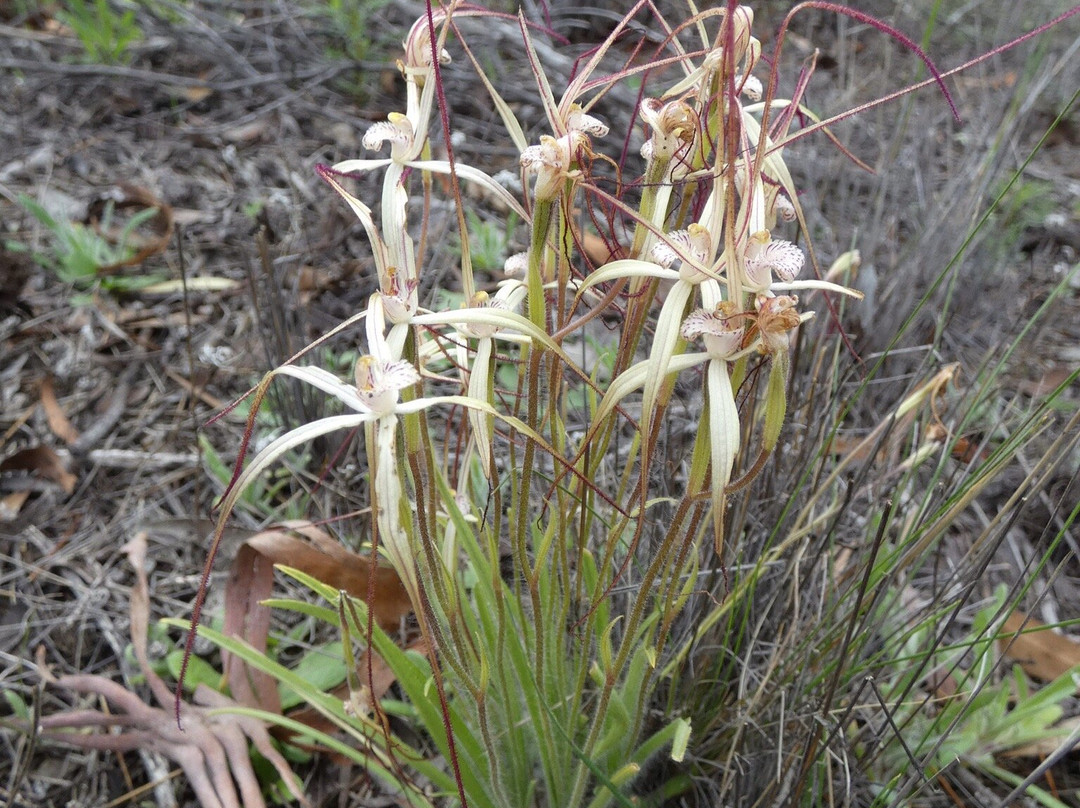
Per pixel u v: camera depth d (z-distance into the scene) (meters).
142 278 0.71
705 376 0.24
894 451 0.46
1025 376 0.60
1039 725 0.40
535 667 0.33
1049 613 0.49
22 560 0.53
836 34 1.01
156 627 0.47
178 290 0.71
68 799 0.42
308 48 1.01
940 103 0.85
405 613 0.45
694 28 0.86
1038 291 0.70
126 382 0.64
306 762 0.43
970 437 0.55
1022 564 0.51
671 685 0.37
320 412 0.57
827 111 0.77
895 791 0.39
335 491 0.55
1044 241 0.79
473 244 0.71
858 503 0.49
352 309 0.68
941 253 0.65
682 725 0.30
